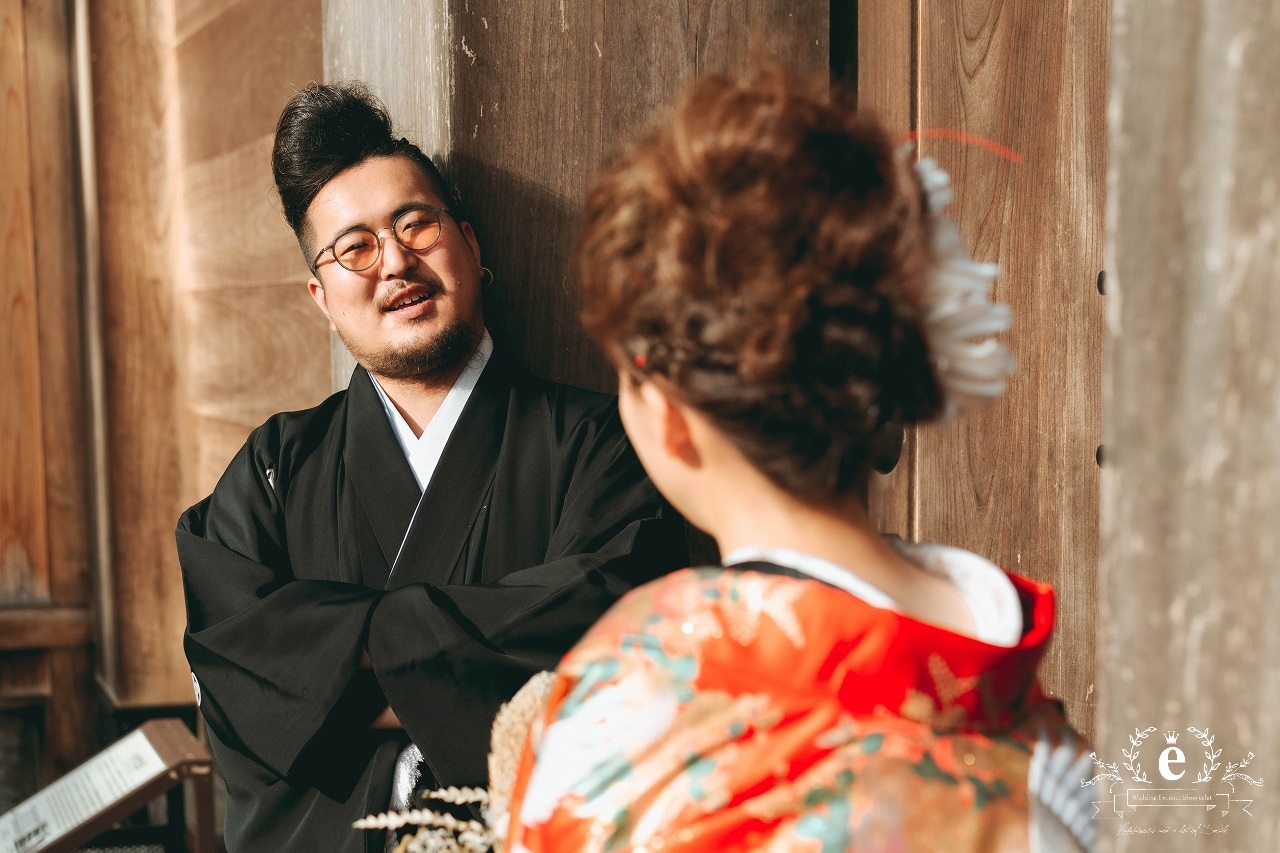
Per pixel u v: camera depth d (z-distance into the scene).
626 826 0.62
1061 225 1.96
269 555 1.63
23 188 3.54
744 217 0.61
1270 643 0.53
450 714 1.42
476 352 1.65
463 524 1.58
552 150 1.81
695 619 0.65
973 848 0.60
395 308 1.58
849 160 0.63
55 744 3.59
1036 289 1.95
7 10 3.49
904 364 0.64
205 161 3.34
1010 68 1.93
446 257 1.59
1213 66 0.54
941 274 0.67
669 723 0.63
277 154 1.63
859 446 0.66
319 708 1.45
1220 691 0.55
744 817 0.60
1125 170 0.59
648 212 0.64
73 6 3.51
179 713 3.39
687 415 0.68
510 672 1.42
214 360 3.34
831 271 0.61
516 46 1.78
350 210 1.57
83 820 2.06
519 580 1.47
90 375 3.56
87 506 3.68
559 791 0.64
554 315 1.83
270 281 3.09
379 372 1.61
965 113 1.92
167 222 3.48
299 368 3.01
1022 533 1.97
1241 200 0.53
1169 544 0.57
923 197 0.68
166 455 3.48
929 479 1.92
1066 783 0.65
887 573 0.68
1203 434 0.55
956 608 0.69
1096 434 1.99
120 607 3.42
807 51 1.94
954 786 0.61
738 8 1.89
